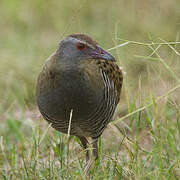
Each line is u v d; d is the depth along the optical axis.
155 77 13.84
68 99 11.27
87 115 11.52
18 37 21.36
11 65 18.03
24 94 15.95
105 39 16.55
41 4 23.58
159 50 14.55
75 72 11.17
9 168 12.76
